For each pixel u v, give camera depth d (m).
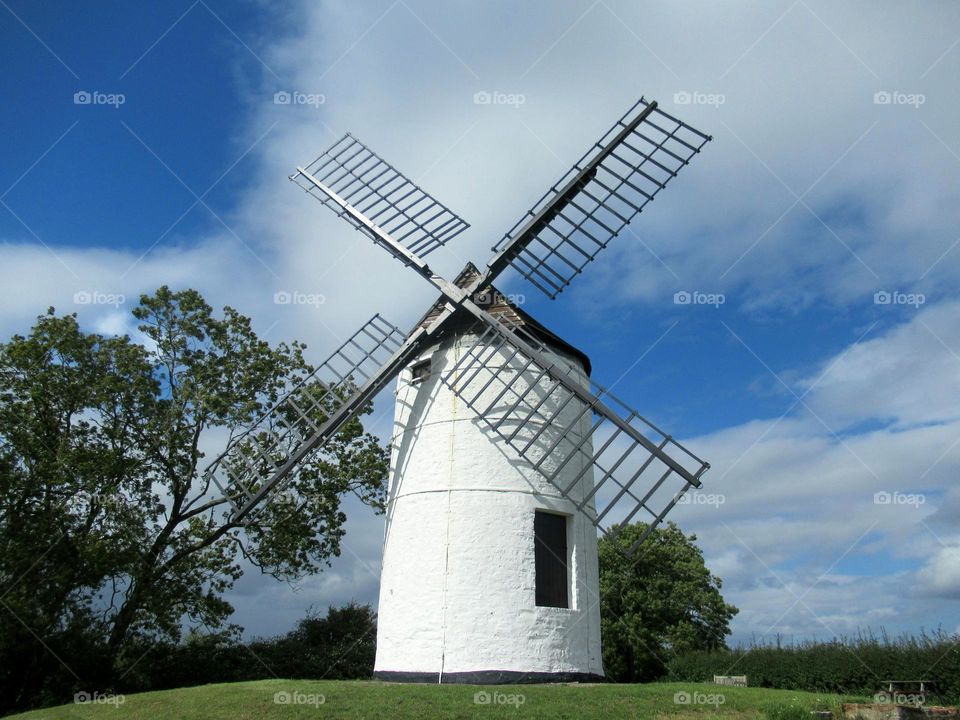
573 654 14.86
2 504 22.73
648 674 43.38
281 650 30.84
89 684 22.83
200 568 25.58
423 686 13.05
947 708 11.22
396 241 17.97
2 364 23.78
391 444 17.73
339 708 11.25
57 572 22.42
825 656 20.14
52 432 24.22
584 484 16.48
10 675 22.34
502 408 16.19
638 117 18.27
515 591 14.85
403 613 15.41
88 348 24.62
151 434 25.02
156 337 26.19
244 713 11.29
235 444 22.20
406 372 17.89
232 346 27.33
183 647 27.55
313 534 26.98
